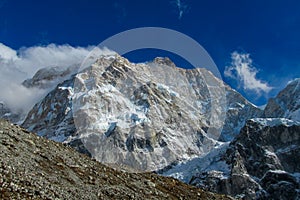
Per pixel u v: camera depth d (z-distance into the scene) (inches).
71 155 2025.1
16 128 2028.8
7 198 1245.7
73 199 1482.5
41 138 2085.4
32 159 1688.0
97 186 1769.2
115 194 1768.0
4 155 1567.4
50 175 1617.9
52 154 1889.8
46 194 1402.6
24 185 1391.5
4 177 1373.0
